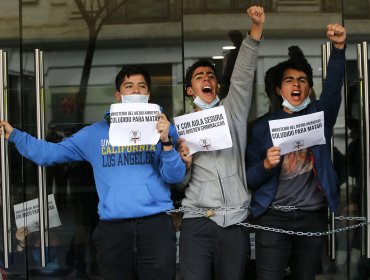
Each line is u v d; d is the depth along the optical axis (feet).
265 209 12.10
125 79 11.64
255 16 11.49
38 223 14.14
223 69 14.48
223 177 11.82
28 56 14.47
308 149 12.12
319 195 12.17
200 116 11.64
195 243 11.77
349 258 14.52
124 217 11.00
